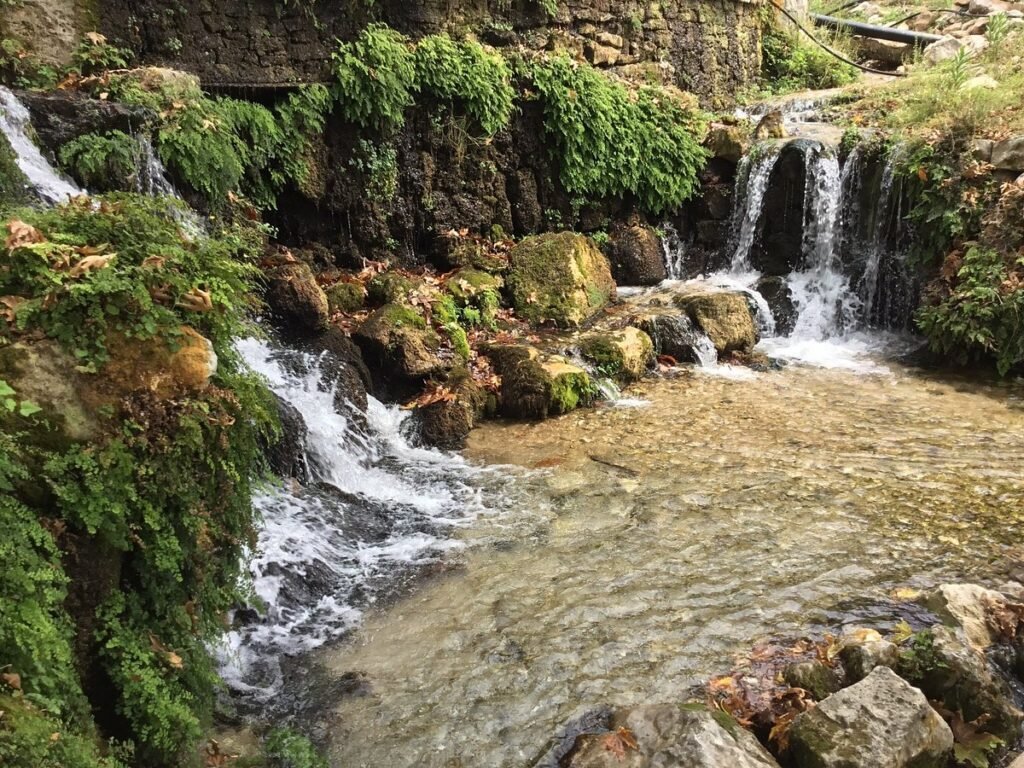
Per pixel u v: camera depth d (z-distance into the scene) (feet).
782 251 32.94
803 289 31.86
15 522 8.16
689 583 14.62
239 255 21.44
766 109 39.96
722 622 13.42
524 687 12.06
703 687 11.85
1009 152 27.55
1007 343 25.52
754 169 33.32
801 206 32.35
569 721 11.32
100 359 9.48
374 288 25.17
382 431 21.38
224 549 11.26
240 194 23.29
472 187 29.89
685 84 38.99
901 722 10.10
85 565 8.96
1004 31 37.24
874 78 45.78
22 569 7.91
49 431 8.99
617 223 33.65
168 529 9.82
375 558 15.92
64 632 8.39
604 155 32.14
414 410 22.13
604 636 13.17
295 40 25.49
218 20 24.12
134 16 22.93
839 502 17.57
